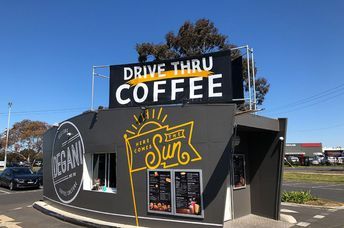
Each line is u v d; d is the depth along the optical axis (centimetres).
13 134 7706
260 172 1157
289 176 3650
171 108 1025
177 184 984
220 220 912
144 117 1076
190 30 2967
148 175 1039
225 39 2986
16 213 1469
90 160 1286
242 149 1154
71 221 1223
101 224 1099
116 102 1166
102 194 1167
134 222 1059
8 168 2819
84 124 1281
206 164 949
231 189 1080
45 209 1459
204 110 970
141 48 3008
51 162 1578
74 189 1327
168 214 992
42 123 7862
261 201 1147
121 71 1175
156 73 1119
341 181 3011
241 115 970
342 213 1347
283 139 1107
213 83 1034
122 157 1111
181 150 991
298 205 1560
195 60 1068
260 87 3036
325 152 8862
